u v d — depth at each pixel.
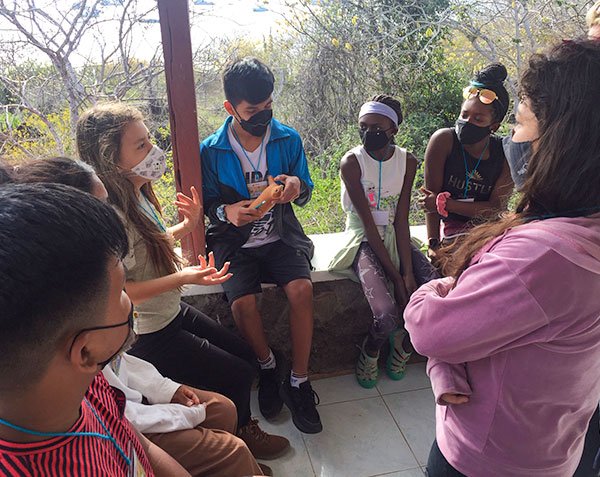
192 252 1.98
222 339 1.82
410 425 2.02
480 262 0.84
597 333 0.80
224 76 1.73
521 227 0.80
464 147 1.99
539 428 0.90
